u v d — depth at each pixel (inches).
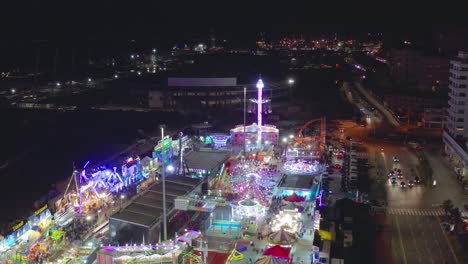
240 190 4109.3
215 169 4522.6
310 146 5826.8
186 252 2906.0
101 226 3560.5
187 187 3878.0
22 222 3292.3
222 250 3284.9
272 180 4640.8
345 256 3348.9
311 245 3378.4
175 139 5772.6
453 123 5969.5
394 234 3722.9
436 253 3410.4
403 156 6013.8
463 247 3496.6
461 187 4842.5
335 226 3727.9
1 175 6102.4
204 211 3582.7
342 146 6407.5
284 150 5693.9
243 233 3516.2
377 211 4175.7
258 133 5846.5
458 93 5841.5
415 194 4638.3
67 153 7076.8
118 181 4239.7
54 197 4232.3
